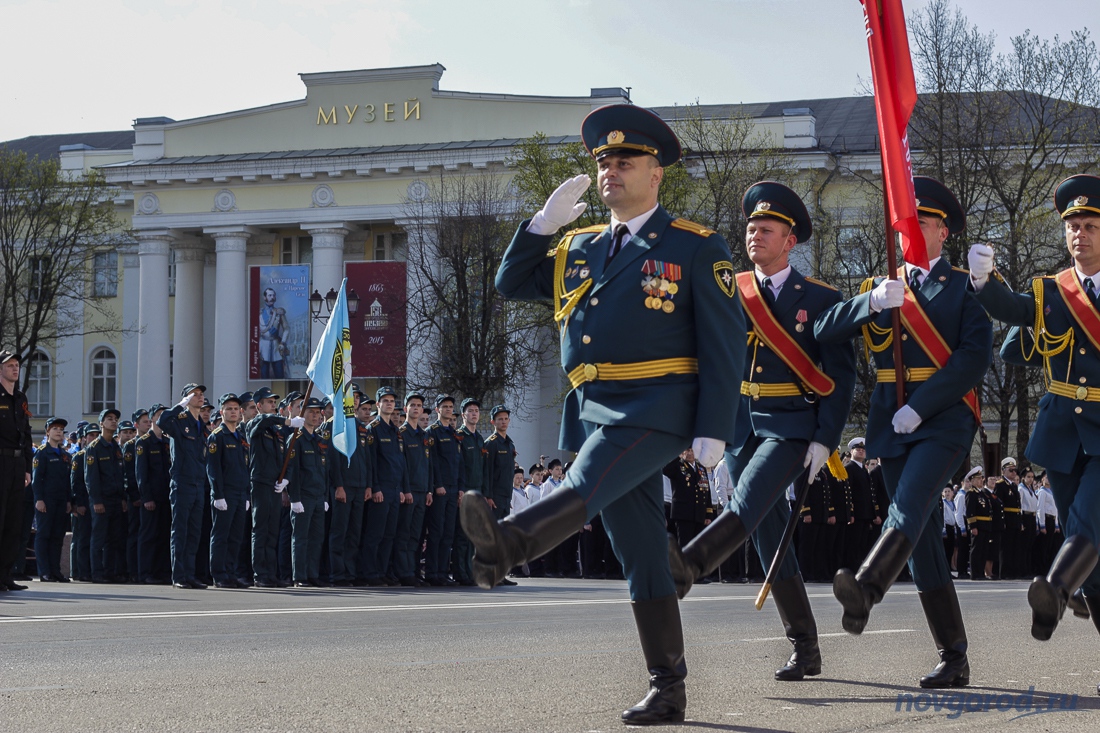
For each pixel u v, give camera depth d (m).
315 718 5.35
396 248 58.09
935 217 7.64
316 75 57.22
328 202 56.41
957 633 6.87
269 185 57.25
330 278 56.19
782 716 5.48
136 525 20.39
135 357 61.25
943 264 7.43
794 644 7.08
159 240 58.47
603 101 54.41
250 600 14.48
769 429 7.21
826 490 23.41
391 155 55.16
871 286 7.75
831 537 23.52
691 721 5.33
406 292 47.91
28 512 21.75
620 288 5.36
